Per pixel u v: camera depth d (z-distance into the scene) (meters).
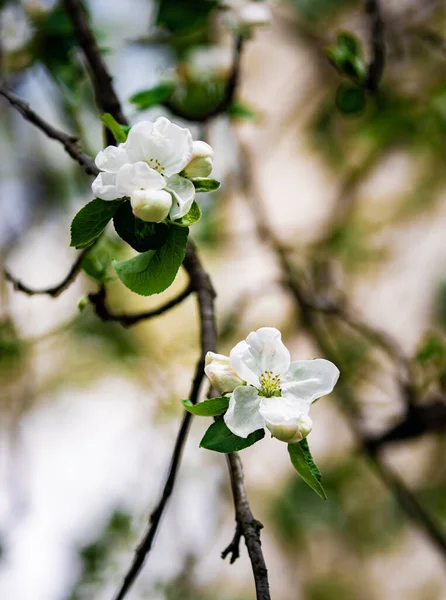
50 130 0.87
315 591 2.01
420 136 1.48
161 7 1.11
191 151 0.75
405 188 1.99
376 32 1.00
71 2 0.92
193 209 0.76
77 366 1.82
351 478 1.99
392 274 2.05
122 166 0.74
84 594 1.59
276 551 2.04
